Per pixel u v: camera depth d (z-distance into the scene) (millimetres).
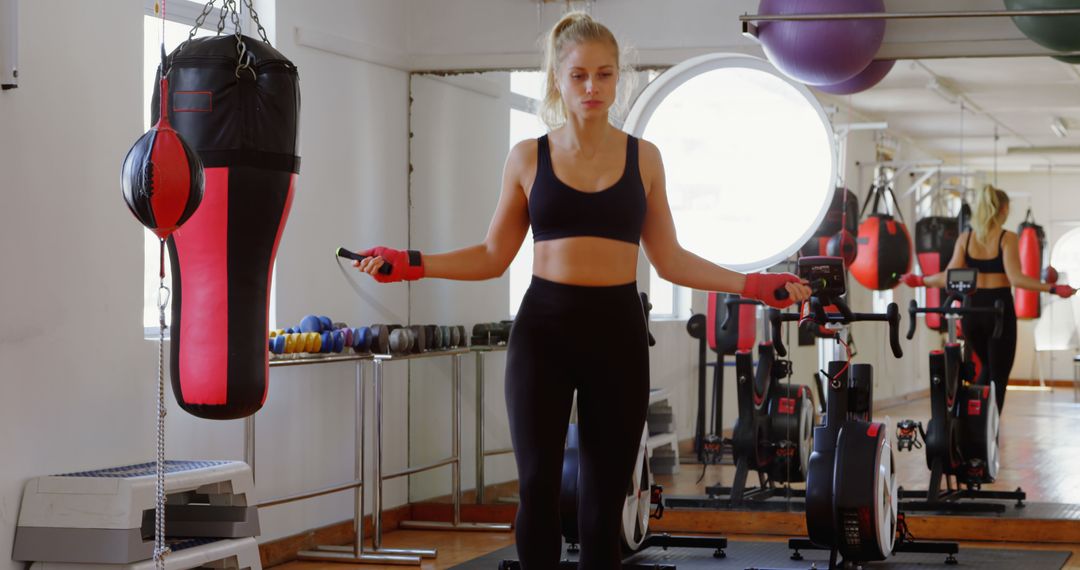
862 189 5516
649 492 4379
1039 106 5395
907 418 5422
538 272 2316
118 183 3885
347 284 5395
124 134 3914
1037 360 5414
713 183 5059
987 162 5449
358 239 5484
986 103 5426
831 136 4973
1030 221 5391
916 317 5453
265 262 3121
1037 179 5410
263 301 3125
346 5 5430
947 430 5344
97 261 3789
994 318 5438
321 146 5238
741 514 5441
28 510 3451
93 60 3775
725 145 5047
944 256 5465
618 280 2301
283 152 3119
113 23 3863
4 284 3428
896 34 5453
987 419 5344
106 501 3398
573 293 2273
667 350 5543
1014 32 5348
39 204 3559
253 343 3084
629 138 2371
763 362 5457
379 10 5672
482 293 5879
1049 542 5234
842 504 4059
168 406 4176
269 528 4859
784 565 4605
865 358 5477
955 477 5371
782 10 4902
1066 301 5406
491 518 5844
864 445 4125
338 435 5309
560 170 2301
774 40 4934
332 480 5266
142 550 3406
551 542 2260
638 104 5078
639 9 5707
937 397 5375
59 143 3637
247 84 3061
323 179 5246
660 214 2443
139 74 3982
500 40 5848
